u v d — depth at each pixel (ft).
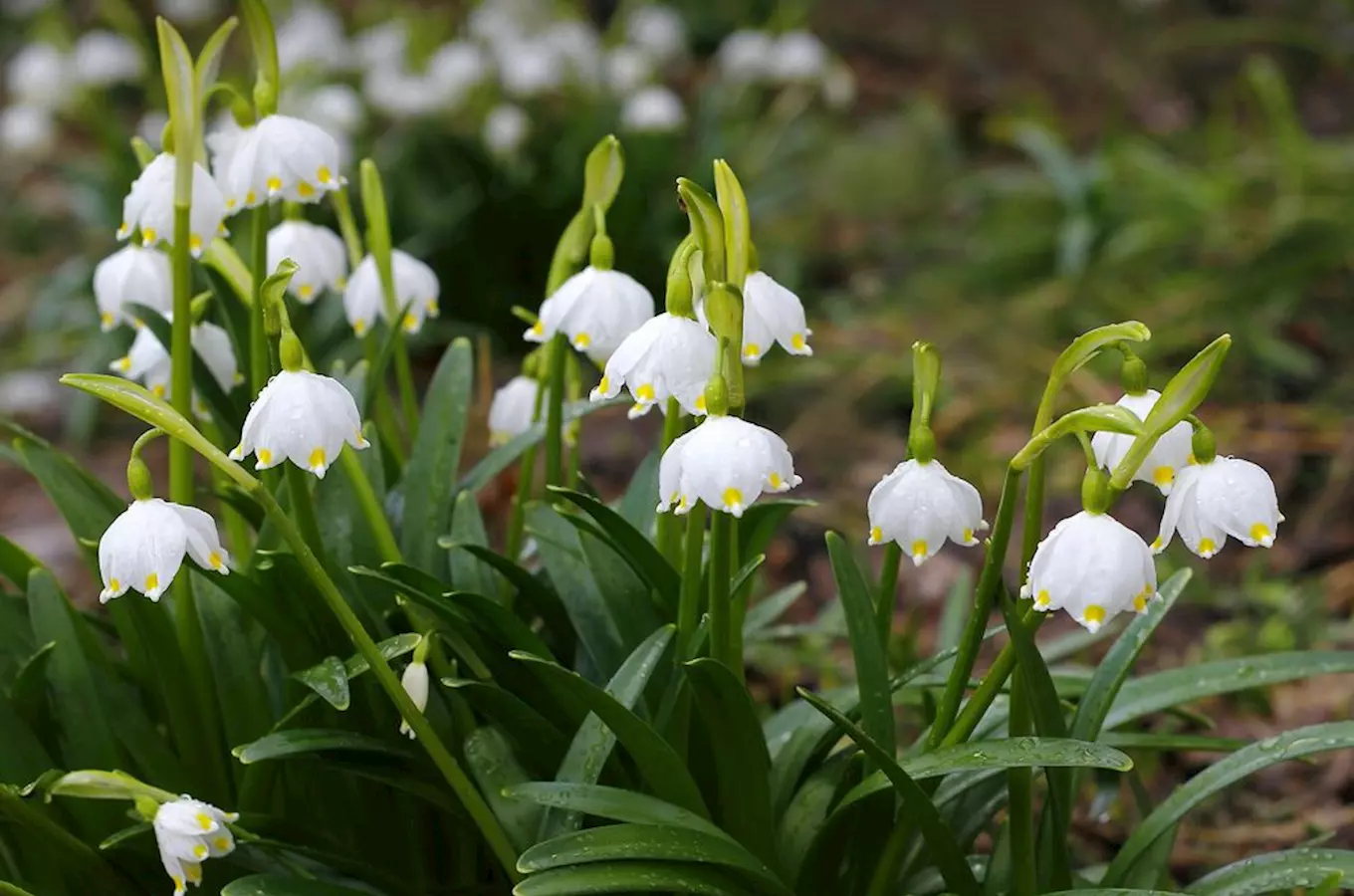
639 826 2.44
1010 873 2.58
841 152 7.01
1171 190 5.66
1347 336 4.88
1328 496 4.12
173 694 2.57
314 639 2.58
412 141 5.65
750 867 2.45
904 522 2.39
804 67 6.47
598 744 2.50
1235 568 3.91
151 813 2.39
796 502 2.60
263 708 2.60
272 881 2.46
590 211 2.59
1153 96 8.22
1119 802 3.04
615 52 6.34
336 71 6.36
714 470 2.35
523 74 5.73
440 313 5.61
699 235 2.38
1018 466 2.39
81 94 6.04
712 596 2.45
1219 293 5.08
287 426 2.39
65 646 2.56
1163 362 4.88
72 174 6.10
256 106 2.56
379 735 2.58
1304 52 8.02
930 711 2.73
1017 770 2.48
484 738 2.56
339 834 2.62
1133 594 2.35
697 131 6.58
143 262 2.65
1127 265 5.43
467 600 2.51
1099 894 2.43
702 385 2.40
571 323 2.54
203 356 2.67
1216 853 2.99
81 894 2.57
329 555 2.56
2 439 5.37
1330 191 5.48
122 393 2.39
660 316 2.42
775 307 2.44
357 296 2.74
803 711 2.69
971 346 5.15
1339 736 2.48
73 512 2.64
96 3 8.68
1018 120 7.23
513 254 5.56
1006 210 6.13
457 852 2.64
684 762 2.56
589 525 2.55
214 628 2.61
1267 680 2.58
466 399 2.69
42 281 6.68
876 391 4.94
